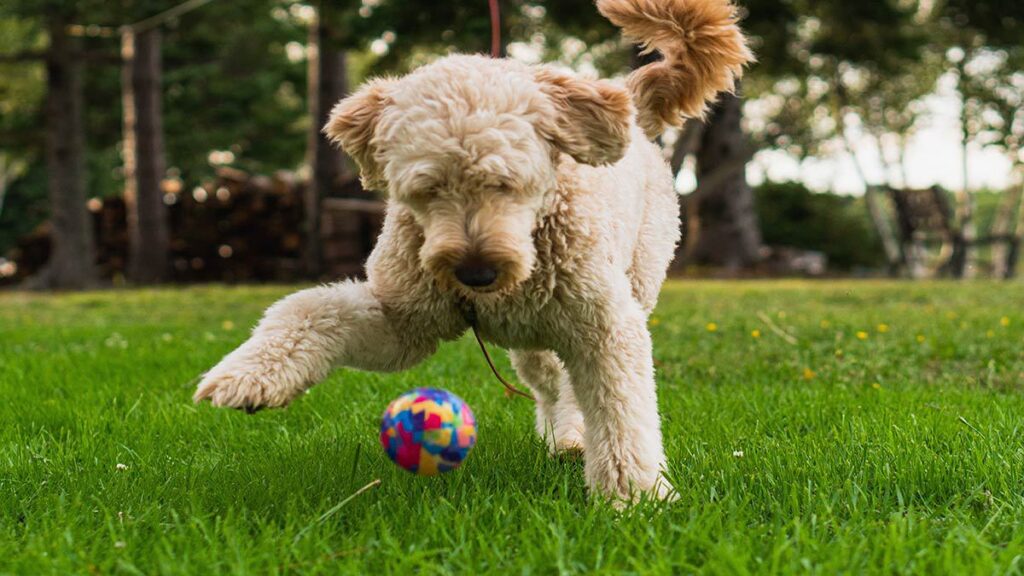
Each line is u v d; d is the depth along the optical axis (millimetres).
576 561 1150
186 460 1521
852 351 2383
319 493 1350
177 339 2826
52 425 1717
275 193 7176
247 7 7617
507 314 1318
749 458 1453
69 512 1270
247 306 4543
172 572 1123
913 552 1150
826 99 9148
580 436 1537
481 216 1215
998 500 1290
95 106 9875
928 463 1381
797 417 1676
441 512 1248
